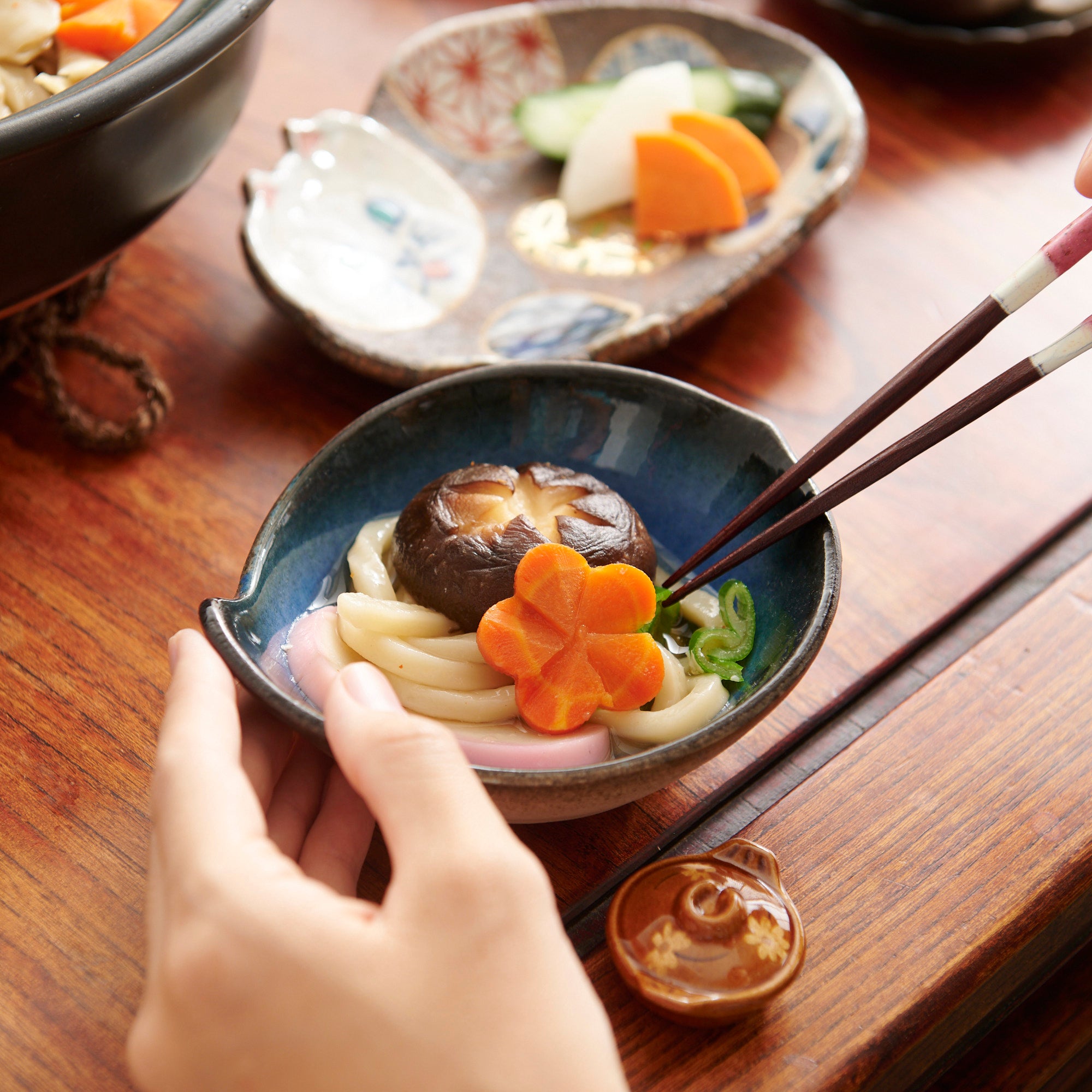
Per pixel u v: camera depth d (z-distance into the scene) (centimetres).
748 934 51
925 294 70
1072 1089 63
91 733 57
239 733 50
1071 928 56
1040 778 56
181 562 61
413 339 66
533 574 53
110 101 54
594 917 54
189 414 65
